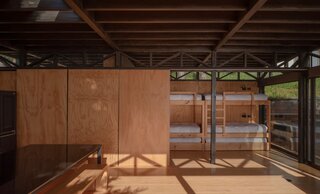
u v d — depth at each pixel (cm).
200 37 436
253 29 386
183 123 731
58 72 495
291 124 638
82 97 496
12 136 472
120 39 451
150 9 304
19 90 493
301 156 528
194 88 791
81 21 352
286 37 436
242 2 298
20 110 493
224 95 666
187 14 345
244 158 572
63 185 277
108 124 498
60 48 527
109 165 498
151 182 411
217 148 659
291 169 485
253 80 788
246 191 374
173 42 482
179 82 790
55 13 353
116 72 498
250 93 673
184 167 498
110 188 383
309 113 521
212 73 520
